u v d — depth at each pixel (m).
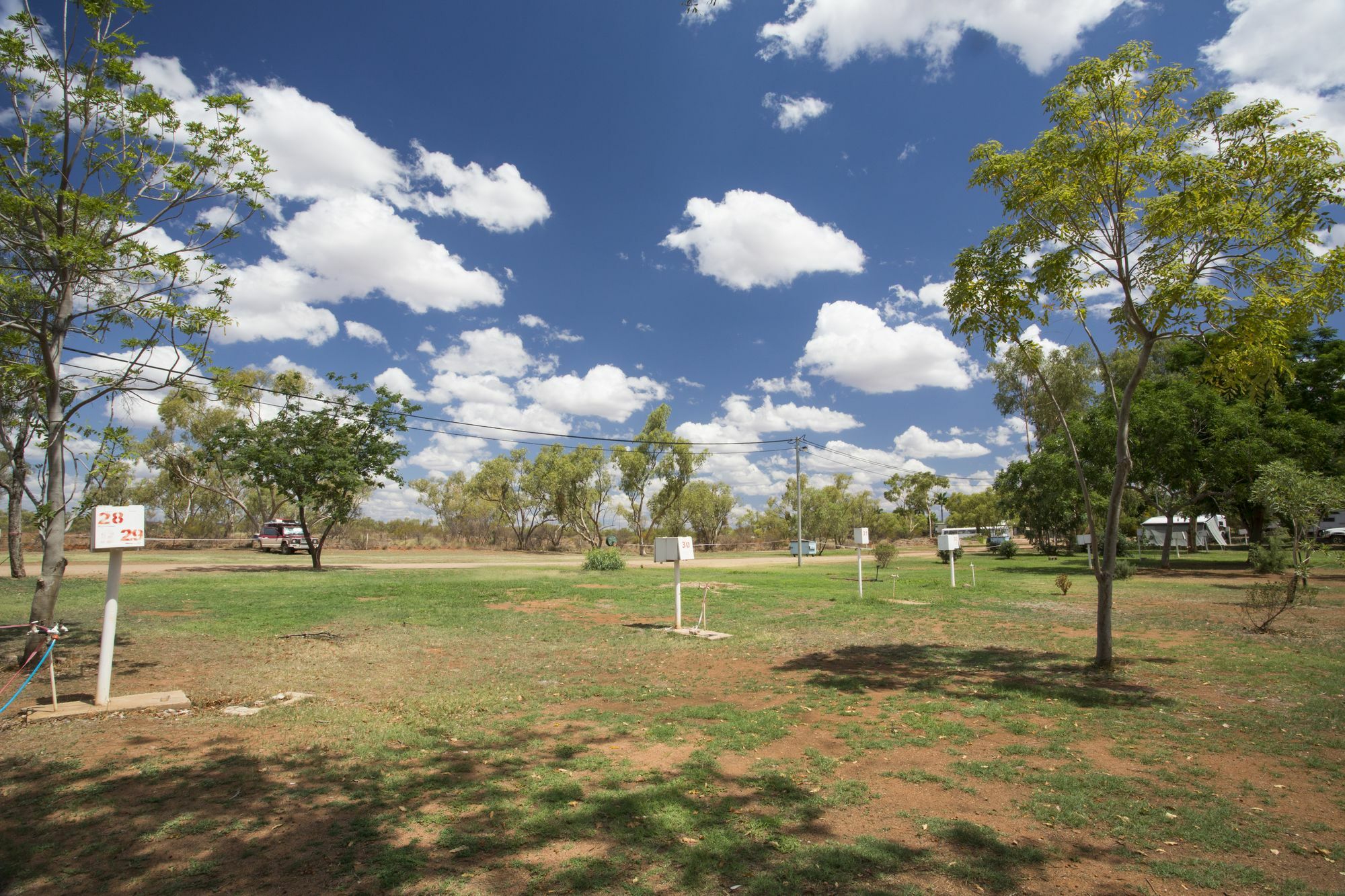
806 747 6.41
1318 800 5.11
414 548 56.03
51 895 3.61
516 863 4.01
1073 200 9.54
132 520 7.43
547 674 9.65
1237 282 9.28
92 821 4.51
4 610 13.77
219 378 9.14
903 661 10.66
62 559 8.72
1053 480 33.28
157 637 11.63
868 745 6.43
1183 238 9.16
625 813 4.75
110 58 8.47
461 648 11.54
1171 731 6.86
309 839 4.29
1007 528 58.75
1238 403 26.58
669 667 10.20
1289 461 17.38
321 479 27.41
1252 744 6.43
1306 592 14.69
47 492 8.67
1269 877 3.97
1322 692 8.34
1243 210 8.70
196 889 3.68
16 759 5.67
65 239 7.64
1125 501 37.47
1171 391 27.88
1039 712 7.58
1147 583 23.84
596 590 21.08
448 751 6.14
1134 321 9.61
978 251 10.59
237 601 16.69
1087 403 45.50
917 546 72.56
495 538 63.41
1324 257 8.31
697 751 6.18
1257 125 8.51
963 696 8.32
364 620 14.29
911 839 4.42
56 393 8.37
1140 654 10.99
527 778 5.45
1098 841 4.43
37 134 8.43
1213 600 18.42
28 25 8.14
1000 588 22.48
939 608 17.38
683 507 66.31
